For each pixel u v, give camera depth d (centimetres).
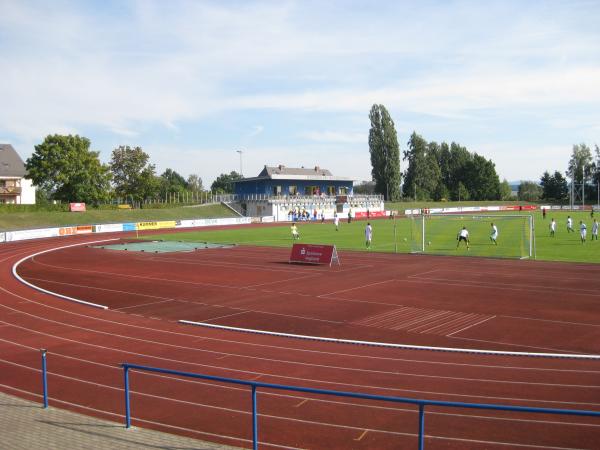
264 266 3509
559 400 1137
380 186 11950
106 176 8175
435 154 15288
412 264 3456
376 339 1698
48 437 977
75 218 7438
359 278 2934
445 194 13625
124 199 9500
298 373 1352
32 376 1384
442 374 1323
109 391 1261
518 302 2225
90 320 2025
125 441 956
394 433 992
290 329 1847
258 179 10225
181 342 1688
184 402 1179
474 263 3434
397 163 11769
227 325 1920
